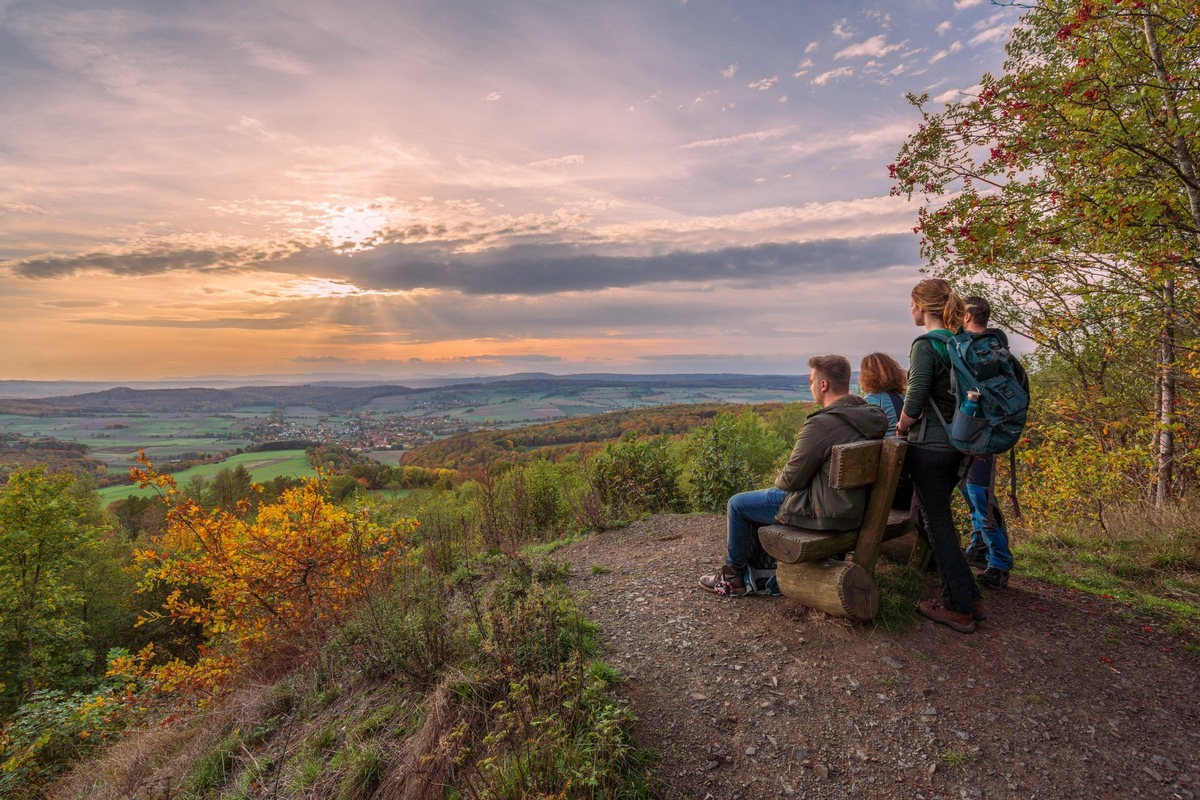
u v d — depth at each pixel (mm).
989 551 3760
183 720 5398
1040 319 8039
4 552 17141
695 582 4117
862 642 3049
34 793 6863
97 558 24953
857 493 3027
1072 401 8375
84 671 18766
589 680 2848
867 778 2320
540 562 4863
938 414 3023
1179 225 4945
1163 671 2879
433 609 4168
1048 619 3350
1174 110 4605
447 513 7352
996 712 2580
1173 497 6945
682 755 2512
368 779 2852
